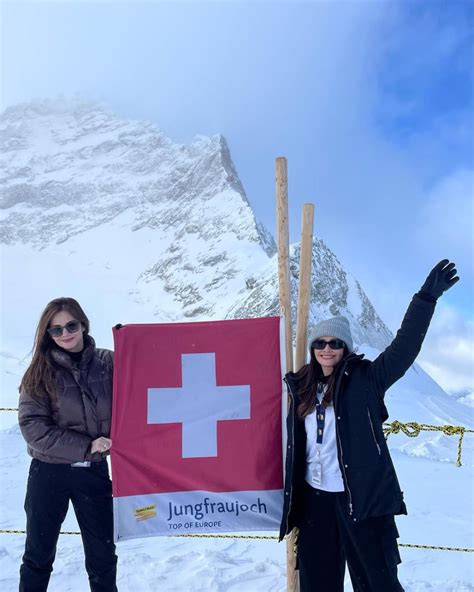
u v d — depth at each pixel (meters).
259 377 3.74
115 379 3.62
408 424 4.06
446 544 6.63
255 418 3.71
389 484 2.99
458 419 29.73
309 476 3.19
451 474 11.97
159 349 3.72
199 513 3.65
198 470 3.67
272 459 3.70
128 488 3.59
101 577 3.41
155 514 3.62
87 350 3.50
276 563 4.72
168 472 3.64
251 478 3.68
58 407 3.38
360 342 71.69
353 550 3.05
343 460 3.03
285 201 3.68
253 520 3.67
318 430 3.18
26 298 107.56
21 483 9.44
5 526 6.78
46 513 3.33
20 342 80.94
